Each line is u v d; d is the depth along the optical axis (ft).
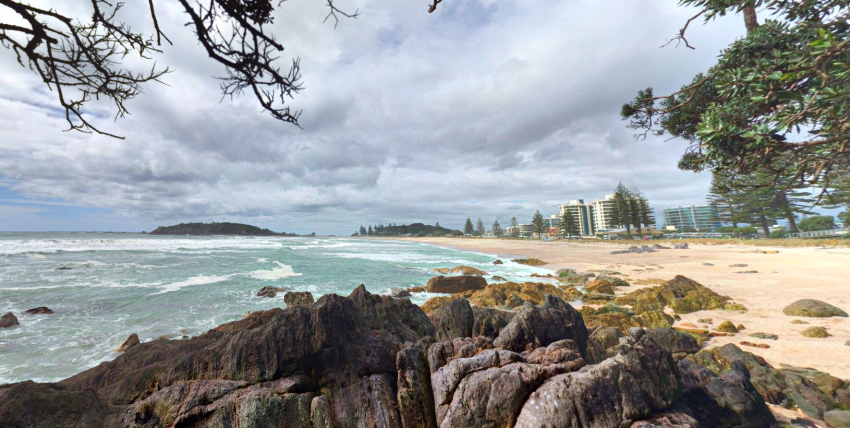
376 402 20.58
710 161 13.79
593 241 256.11
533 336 23.98
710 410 19.89
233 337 21.97
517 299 58.70
